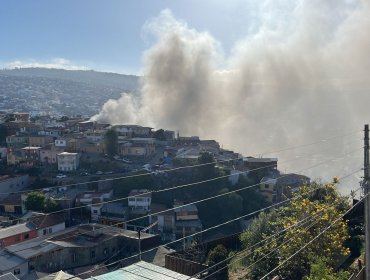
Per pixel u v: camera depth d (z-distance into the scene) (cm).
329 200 2547
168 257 2336
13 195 6756
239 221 6531
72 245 4322
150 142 9144
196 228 6056
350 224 2594
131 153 8712
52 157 8319
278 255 2177
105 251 4469
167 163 8125
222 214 6594
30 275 3847
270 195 7075
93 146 8731
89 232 4700
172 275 1526
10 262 4059
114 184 7031
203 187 6925
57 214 5753
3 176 7338
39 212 6019
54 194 6731
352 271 2025
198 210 6588
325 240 2147
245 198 6956
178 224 6122
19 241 4938
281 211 2878
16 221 5562
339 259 2238
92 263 4325
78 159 8169
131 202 6397
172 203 6662
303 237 2144
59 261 4206
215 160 7769
